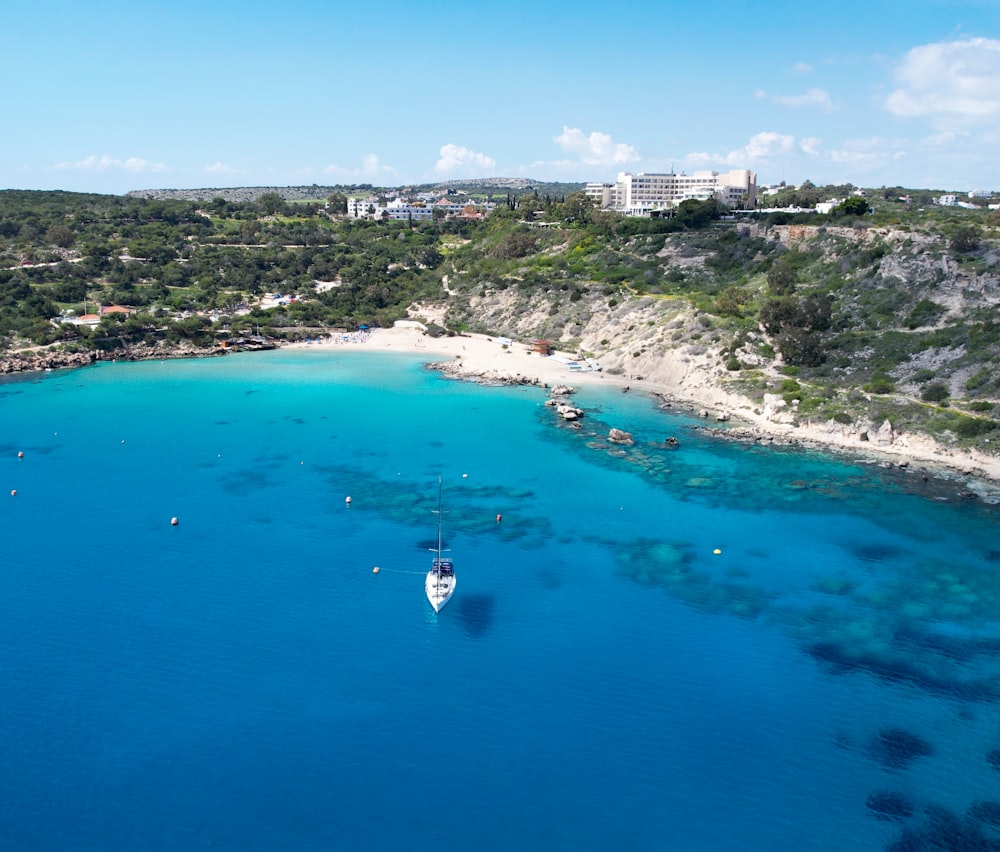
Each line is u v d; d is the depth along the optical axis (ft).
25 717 210.38
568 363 622.13
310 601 269.03
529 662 237.86
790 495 362.74
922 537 321.11
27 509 341.41
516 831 178.60
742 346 540.52
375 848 173.27
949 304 518.78
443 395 538.47
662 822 181.68
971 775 196.24
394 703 218.79
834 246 649.61
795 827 180.86
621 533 323.98
